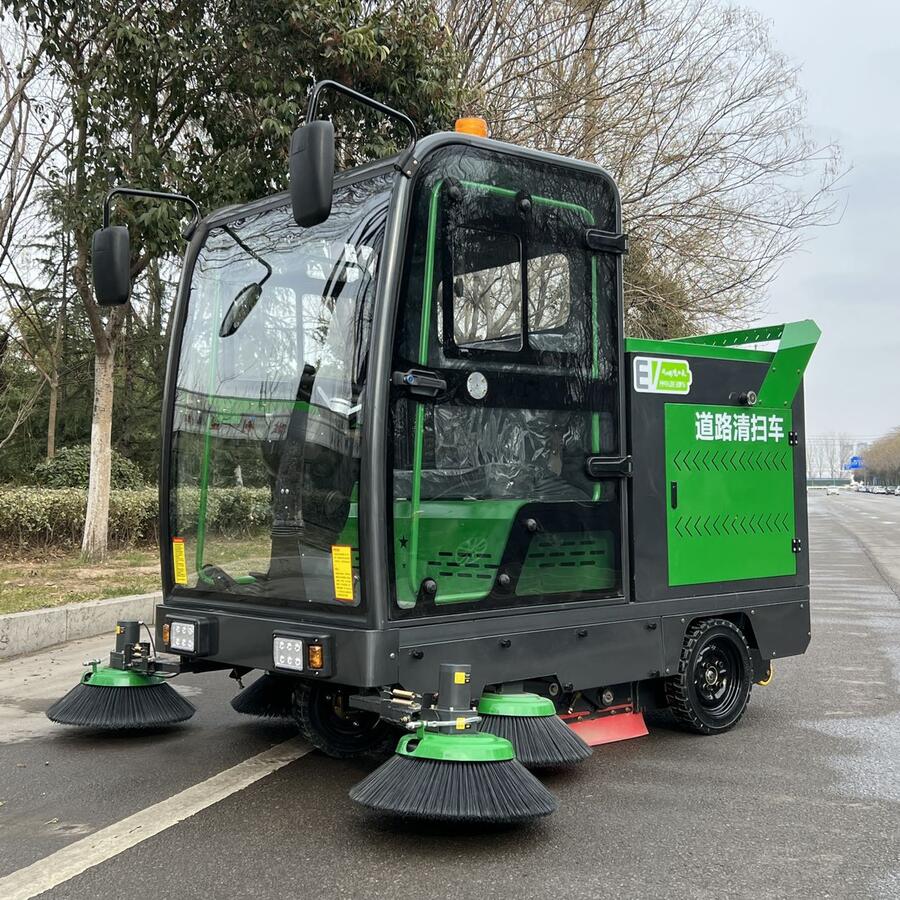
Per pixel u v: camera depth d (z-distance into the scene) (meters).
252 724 5.52
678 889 3.20
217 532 4.59
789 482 5.75
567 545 4.55
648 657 4.88
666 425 5.05
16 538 12.65
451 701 3.65
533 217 4.47
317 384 4.16
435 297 4.07
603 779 4.47
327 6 9.53
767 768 4.66
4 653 7.33
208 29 9.96
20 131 12.17
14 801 4.09
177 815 3.89
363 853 3.50
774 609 5.62
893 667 7.33
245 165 10.07
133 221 9.72
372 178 4.16
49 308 19.06
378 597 3.78
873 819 3.91
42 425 21.20
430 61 10.56
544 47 15.05
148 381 21.92
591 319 4.72
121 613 8.73
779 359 5.67
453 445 4.11
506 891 3.17
